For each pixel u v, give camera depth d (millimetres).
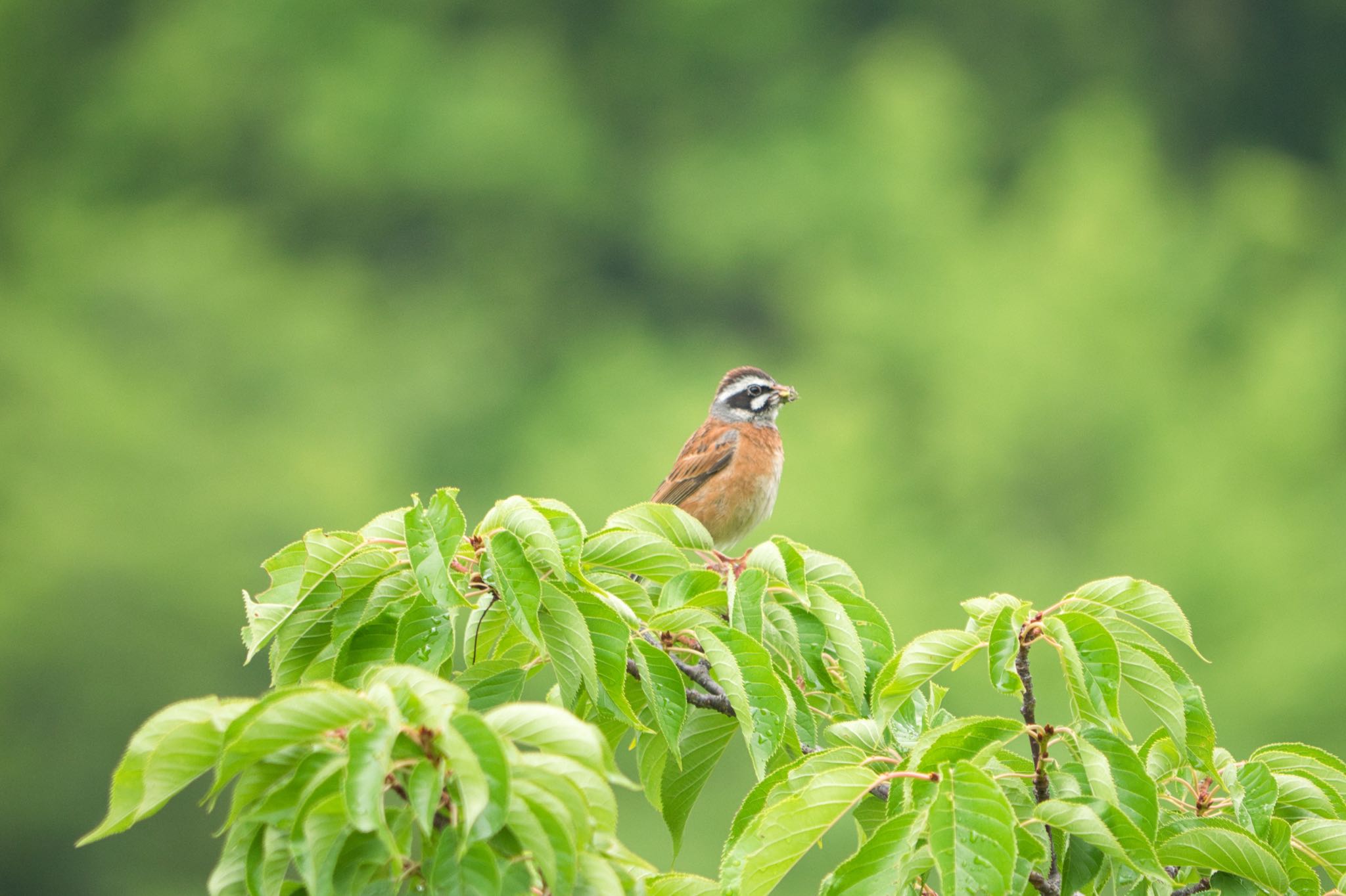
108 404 25172
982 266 26703
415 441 27984
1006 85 33469
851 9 33688
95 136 33531
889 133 29484
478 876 2396
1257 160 30625
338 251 32125
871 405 24500
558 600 3236
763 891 2811
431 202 31766
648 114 32469
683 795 3734
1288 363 24188
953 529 22891
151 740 2547
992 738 2910
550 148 31297
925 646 3152
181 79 32969
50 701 21172
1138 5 33688
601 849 2715
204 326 28078
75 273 29031
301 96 32344
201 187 32875
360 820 2271
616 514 3754
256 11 33219
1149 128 31875
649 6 32750
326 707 2436
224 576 22797
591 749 2553
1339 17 32844
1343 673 19531
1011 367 24438
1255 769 3201
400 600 3350
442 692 2496
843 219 28828
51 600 21562
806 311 27828
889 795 2822
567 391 28484
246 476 24344
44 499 23031
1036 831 2840
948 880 2494
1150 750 3430
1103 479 23453
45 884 20312
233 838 2521
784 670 3734
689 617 3367
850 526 21219
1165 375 24500
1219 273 26438
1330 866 3168
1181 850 3045
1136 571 21938
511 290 30828
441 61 32344
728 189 30188
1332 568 21328
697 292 30031
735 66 32688
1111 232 26375
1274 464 23297
